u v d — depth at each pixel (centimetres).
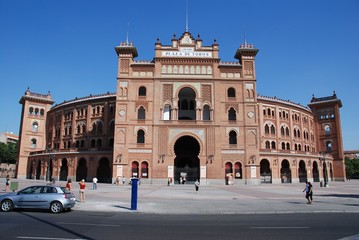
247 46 6250
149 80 6034
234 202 2694
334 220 1722
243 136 5894
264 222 1641
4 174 11450
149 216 1878
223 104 6006
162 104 5947
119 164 5675
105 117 7525
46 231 1290
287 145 8238
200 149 5778
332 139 9619
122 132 5806
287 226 1498
